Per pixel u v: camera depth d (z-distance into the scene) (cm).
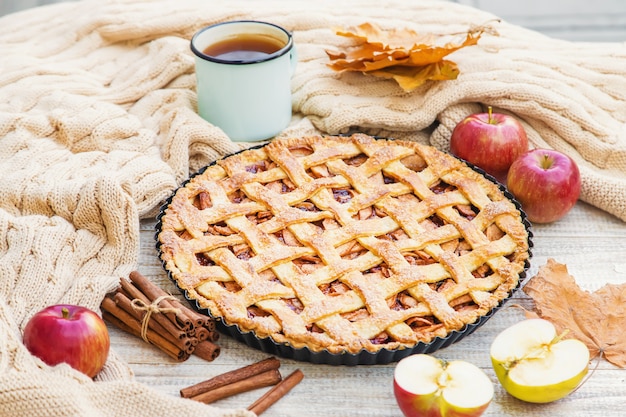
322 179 116
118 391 97
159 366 104
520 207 114
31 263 107
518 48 132
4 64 128
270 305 104
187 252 108
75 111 122
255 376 102
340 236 110
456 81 125
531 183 115
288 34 121
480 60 128
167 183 117
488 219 112
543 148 123
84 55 133
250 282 106
